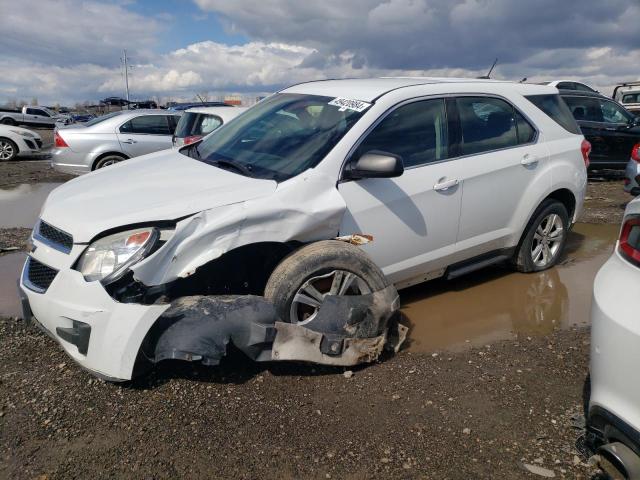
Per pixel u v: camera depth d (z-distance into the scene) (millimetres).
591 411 2443
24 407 3152
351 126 3990
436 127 4434
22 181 11930
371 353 3625
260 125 4547
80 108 63312
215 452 2828
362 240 3723
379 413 3193
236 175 3830
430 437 2988
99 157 11062
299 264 3451
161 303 3250
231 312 3240
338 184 3814
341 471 2725
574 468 2752
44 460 2746
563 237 5668
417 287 5277
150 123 11445
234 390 3373
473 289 5230
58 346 3873
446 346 4074
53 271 3322
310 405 3252
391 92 4258
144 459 2766
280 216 3461
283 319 3471
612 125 11234
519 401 3330
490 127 4824
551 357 3902
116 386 3361
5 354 3752
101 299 3055
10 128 16219
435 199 4320
